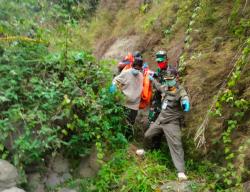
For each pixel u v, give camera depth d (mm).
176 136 5848
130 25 10086
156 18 8898
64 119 5938
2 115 5617
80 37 7887
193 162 5957
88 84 6359
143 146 6363
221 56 6395
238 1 6320
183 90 5930
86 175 5895
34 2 6754
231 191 4855
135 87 6523
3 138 5406
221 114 5730
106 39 10672
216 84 6168
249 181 4844
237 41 6355
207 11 7242
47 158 5922
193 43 7141
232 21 6641
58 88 5957
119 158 5926
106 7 12117
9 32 6238
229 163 4996
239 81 5773
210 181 5430
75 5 8805
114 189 5555
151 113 6461
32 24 6477
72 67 6285
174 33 8047
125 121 6512
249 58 5695
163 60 6469
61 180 5871
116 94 6285
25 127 5512
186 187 5297
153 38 8594
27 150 5508
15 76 5797
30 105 5777
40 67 6121
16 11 6516
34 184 5699
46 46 6359
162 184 5473
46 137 5594
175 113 5969
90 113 5957
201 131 5418
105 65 6672
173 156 5789
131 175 5555
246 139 5223
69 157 6047
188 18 7879
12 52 5965
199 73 6539
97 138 5828
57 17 7094
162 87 6176
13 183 5223
